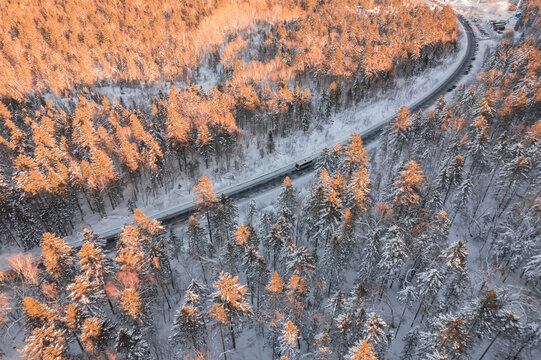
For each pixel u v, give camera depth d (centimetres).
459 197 5497
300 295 4172
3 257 6016
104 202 7319
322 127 9312
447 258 4047
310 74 11700
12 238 6162
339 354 3838
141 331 4200
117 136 7994
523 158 5125
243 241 4781
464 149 6462
